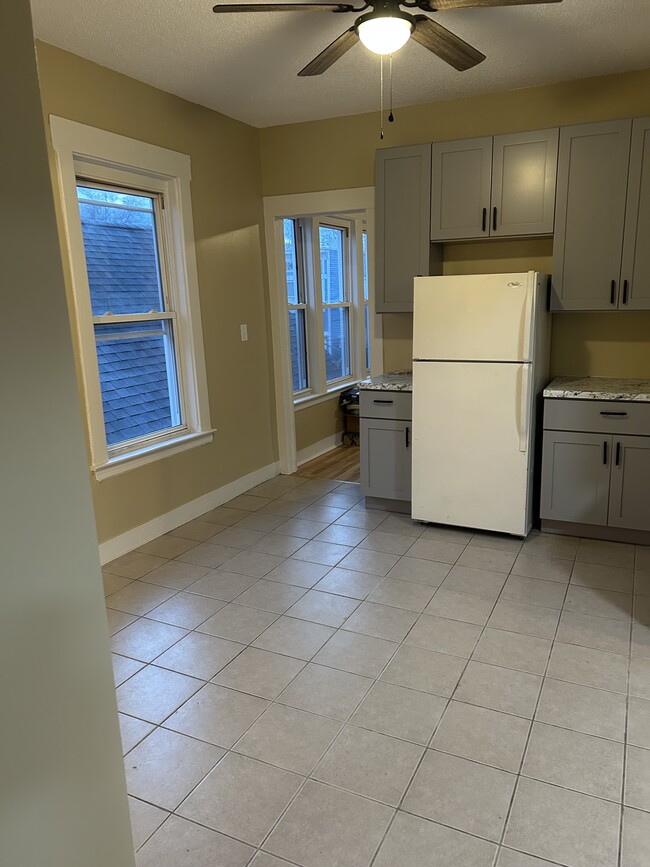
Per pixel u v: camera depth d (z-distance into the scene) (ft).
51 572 3.38
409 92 12.42
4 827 3.23
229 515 13.60
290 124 14.67
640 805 5.68
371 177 14.12
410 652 8.18
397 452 12.91
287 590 10.01
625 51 10.48
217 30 9.27
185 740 6.71
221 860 5.26
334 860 5.23
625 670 7.66
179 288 12.76
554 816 5.59
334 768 6.25
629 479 10.94
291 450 16.71
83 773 3.68
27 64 3.07
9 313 3.06
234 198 14.21
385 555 11.21
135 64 10.50
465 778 6.06
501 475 11.40
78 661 3.58
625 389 11.10
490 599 9.48
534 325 10.81
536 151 11.46
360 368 21.49
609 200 11.12
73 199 10.15
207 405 13.62
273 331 16.06
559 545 11.43
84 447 3.51
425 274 12.89
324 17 8.91
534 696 7.23
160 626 9.03
